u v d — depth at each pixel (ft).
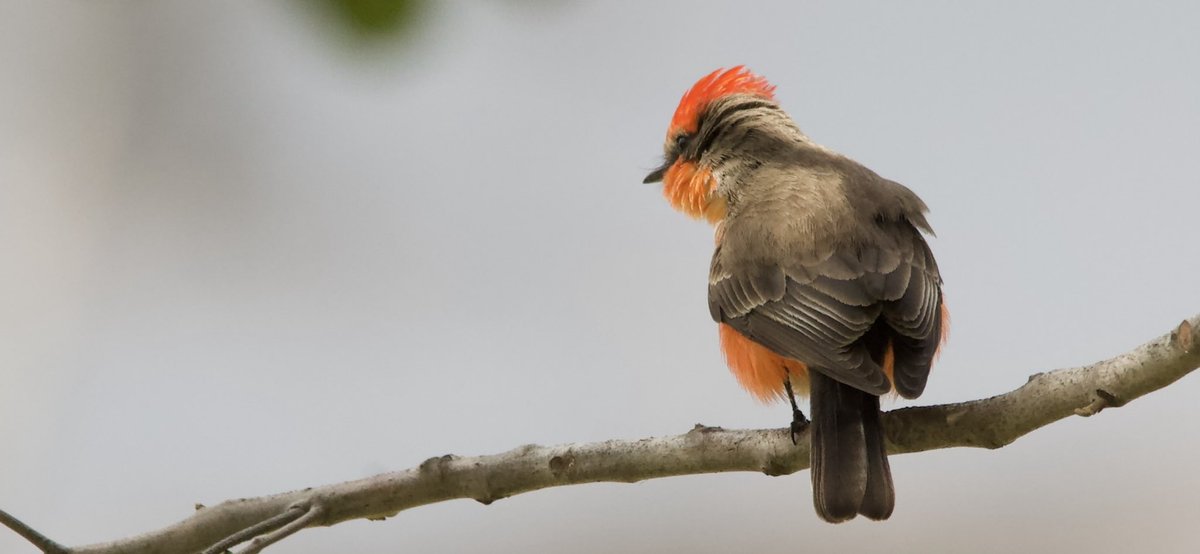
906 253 35.40
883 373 31.30
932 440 31.45
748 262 36.09
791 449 32.22
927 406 31.78
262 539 31.35
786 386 35.83
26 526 31.58
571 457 32.96
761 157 41.32
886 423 31.99
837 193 37.45
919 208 37.96
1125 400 28.37
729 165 41.73
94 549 32.81
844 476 30.91
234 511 33.63
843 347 32.58
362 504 33.50
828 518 30.76
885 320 34.17
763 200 38.55
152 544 33.32
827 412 31.99
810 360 32.73
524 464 33.17
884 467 31.01
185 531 33.53
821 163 40.09
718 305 36.68
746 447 32.37
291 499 33.63
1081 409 29.01
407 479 33.50
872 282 34.14
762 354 35.68
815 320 33.94
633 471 32.81
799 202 37.42
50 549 31.60
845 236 35.47
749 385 36.78
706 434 32.68
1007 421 30.25
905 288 34.12
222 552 30.83
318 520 33.24
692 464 32.63
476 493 33.42
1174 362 27.32
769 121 42.50
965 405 31.07
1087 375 28.89
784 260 35.45
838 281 34.37
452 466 33.45
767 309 34.99
